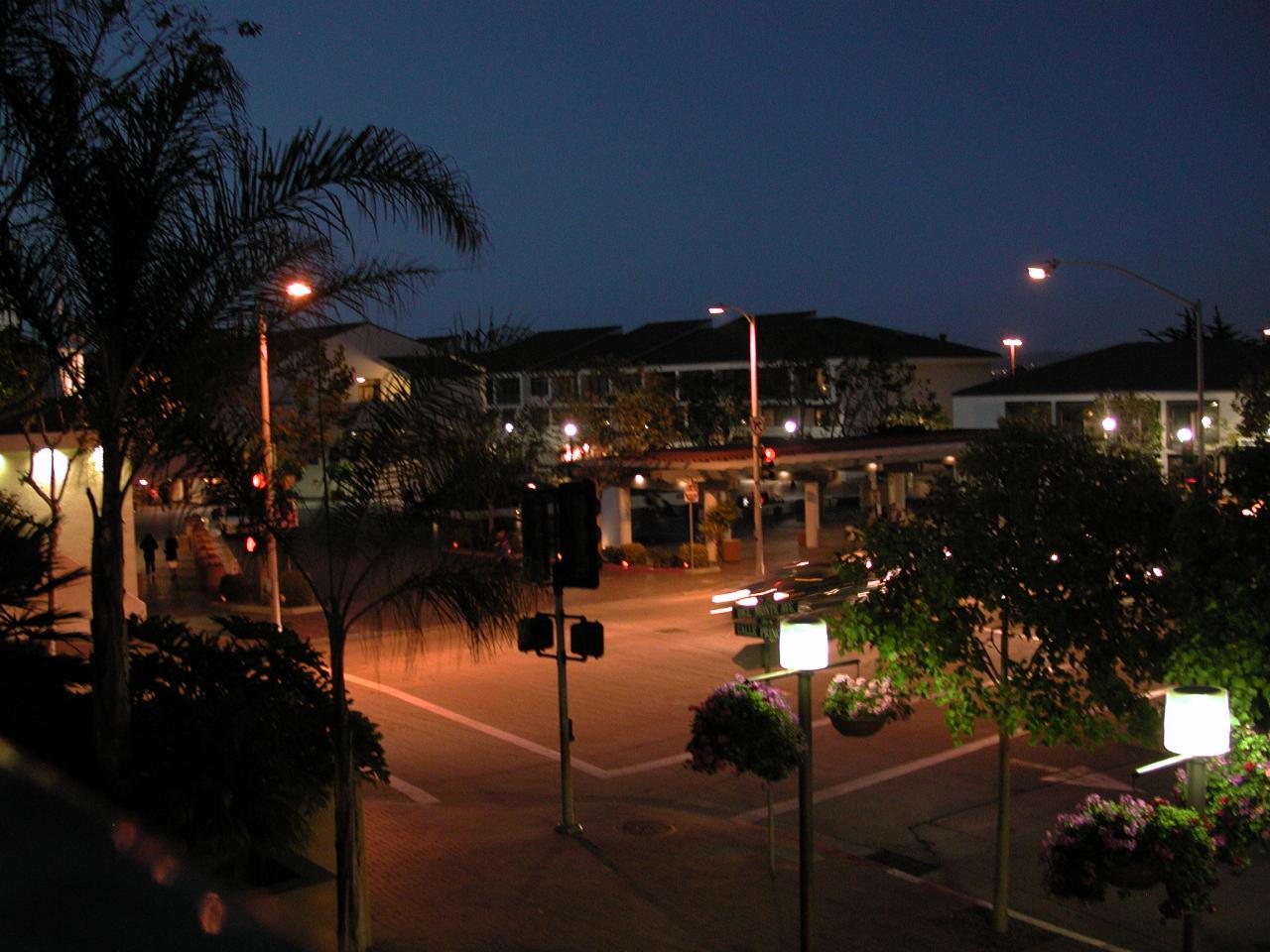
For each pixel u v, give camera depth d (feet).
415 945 29.07
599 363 137.18
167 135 25.73
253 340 27.32
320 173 26.43
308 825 27.43
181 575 116.88
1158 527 29.25
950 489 31.12
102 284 25.35
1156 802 27.37
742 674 68.13
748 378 193.16
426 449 28.68
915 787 46.62
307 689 30.50
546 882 34.17
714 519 124.06
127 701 25.20
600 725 57.26
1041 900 35.29
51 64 25.68
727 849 37.76
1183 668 27.89
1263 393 98.84
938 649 30.83
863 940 30.76
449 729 56.59
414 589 29.55
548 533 38.52
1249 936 32.55
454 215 27.50
